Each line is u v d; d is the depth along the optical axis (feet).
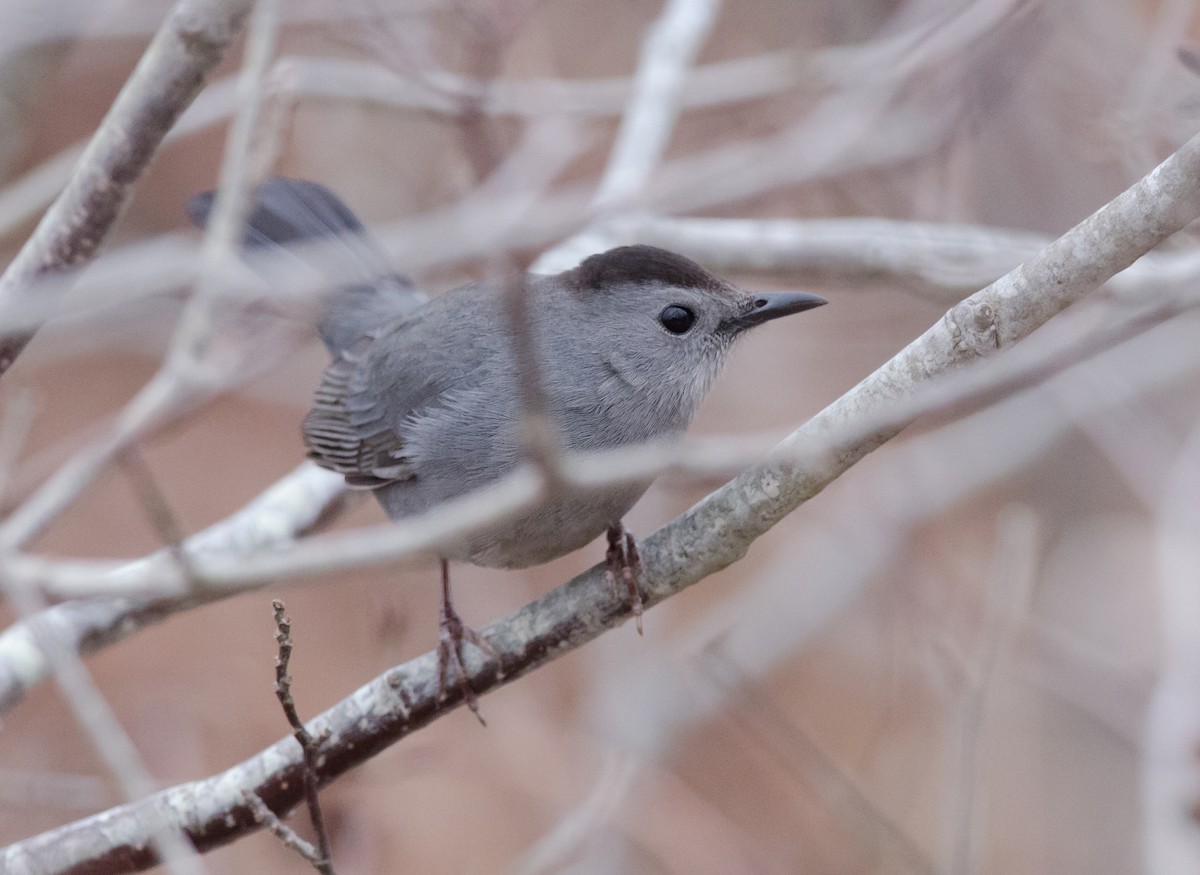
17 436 27.43
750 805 48.55
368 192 48.49
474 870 41.75
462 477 28.78
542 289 29.17
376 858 40.14
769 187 35.32
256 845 40.78
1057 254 20.29
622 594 24.34
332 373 33.35
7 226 32.50
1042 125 44.57
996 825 46.03
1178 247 33.06
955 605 44.73
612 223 38.73
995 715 45.60
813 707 50.60
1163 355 46.29
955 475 49.60
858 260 38.19
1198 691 35.35
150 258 29.55
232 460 60.18
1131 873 44.83
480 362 28.94
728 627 39.37
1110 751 46.78
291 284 32.50
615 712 45.85
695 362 29.12
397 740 25.23
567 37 53.47
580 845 34.04
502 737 45.73
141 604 29.32
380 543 19.69
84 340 37.11
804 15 50.98
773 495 22.91
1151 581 49.78
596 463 20.17
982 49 40.14
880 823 34.12
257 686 50.75
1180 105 31.81
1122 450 45.55
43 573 20.43
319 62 41.39
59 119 54.39
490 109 33.88
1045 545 52.11
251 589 21.06
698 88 41.70
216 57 23.77
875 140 40.32
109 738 19.06
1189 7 32.96
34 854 24.17
